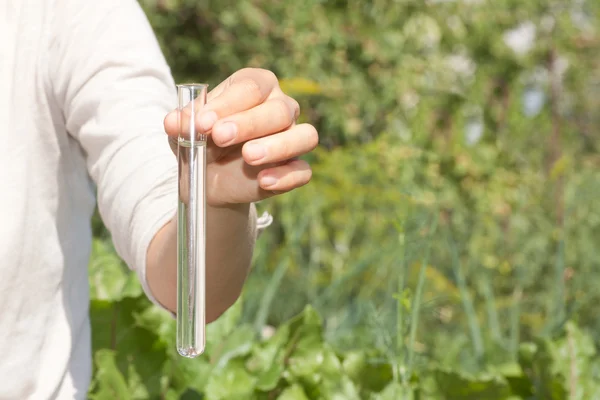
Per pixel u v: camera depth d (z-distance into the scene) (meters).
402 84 4.22
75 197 1.15
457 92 4.26
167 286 1.09
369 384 1.45
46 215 1.12
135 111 1.10
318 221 3.27
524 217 3.43
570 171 3.59
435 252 3.20
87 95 1.10
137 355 1.41
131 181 1.09
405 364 1.42
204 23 4.34
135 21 1.13
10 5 1.11
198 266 0.94
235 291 1.09
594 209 3.13
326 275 3.09
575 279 2.43
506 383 1.43
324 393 1.45
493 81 4.47
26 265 1.10
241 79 0.97
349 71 4.24
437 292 2.50
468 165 3.82
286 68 4.20
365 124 4.30
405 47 4.30
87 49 1.10
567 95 4.71
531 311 2.84
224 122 0.93
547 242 3.07
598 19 4.61
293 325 1.46
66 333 1.13
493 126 4.38
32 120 1.11
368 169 3.45
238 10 4.21
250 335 1.49
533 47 4.50
